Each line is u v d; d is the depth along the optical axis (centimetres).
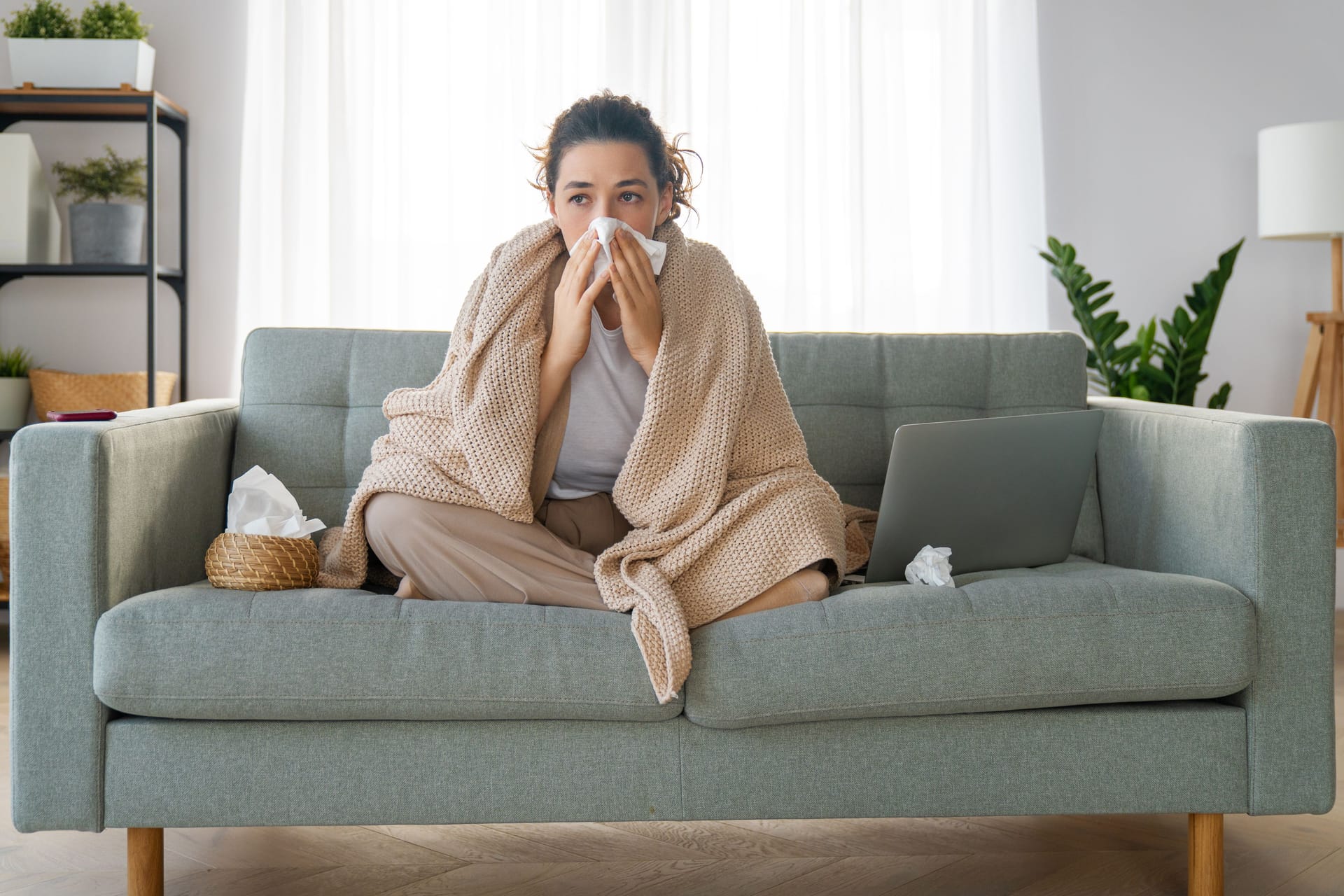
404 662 129
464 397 153
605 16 306
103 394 282
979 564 163
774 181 315
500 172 305
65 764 131
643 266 150
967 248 318
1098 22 325
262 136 304
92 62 276
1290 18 327
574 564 146
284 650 129
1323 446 139
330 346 193
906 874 152
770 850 161
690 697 131
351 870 153
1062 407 199
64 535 132
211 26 303
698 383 153
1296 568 138
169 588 152
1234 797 137
